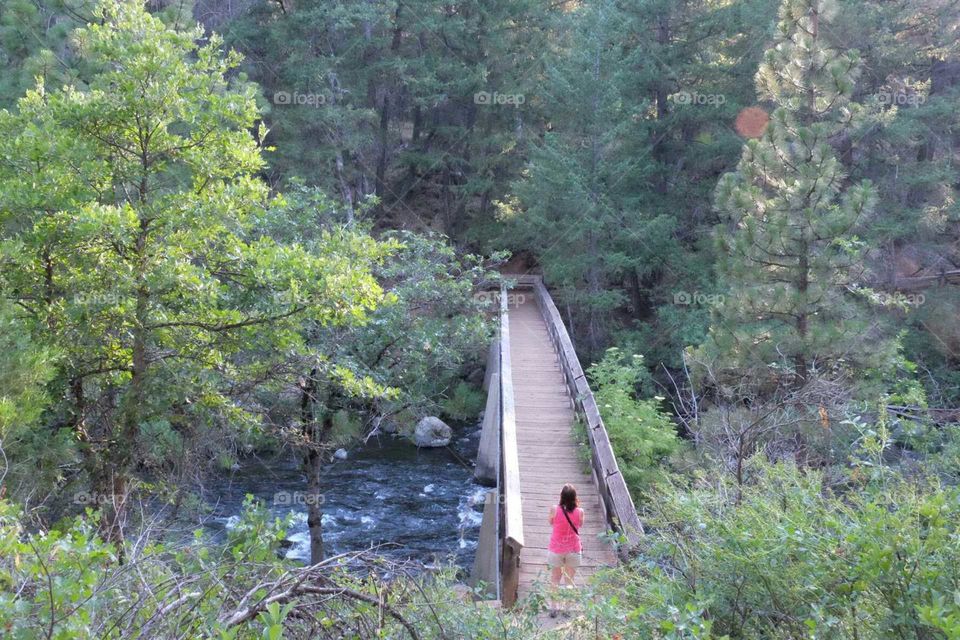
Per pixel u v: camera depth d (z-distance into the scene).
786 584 4.13
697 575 4.61
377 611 3.90
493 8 25.91
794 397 9.49
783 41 12.49
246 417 9.01
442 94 25.25
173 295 8.15
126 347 8.65
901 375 14.59
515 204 26.80
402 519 15.95
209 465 11.06
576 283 24.77
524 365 18.48
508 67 26.94
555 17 26.41
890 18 20.28
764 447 8.63
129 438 8.31
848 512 4.32
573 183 21.81
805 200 11.98
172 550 4.29
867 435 4.87
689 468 9.75
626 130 21.91
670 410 20.45
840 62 11.98
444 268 13.06
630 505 9.70
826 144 11.83
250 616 3.52
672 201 24.14
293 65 24.11
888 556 3.63
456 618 4.36
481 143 26.77
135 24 7.86
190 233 8.05
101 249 7.84
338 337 11.33
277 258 7.89
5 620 3.01
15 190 7.28
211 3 27.38
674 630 3.68
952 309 17.69
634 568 5.55
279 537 4.55
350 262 8.81
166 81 7.83
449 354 12.54
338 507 16.45
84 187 7.64
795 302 11.80
